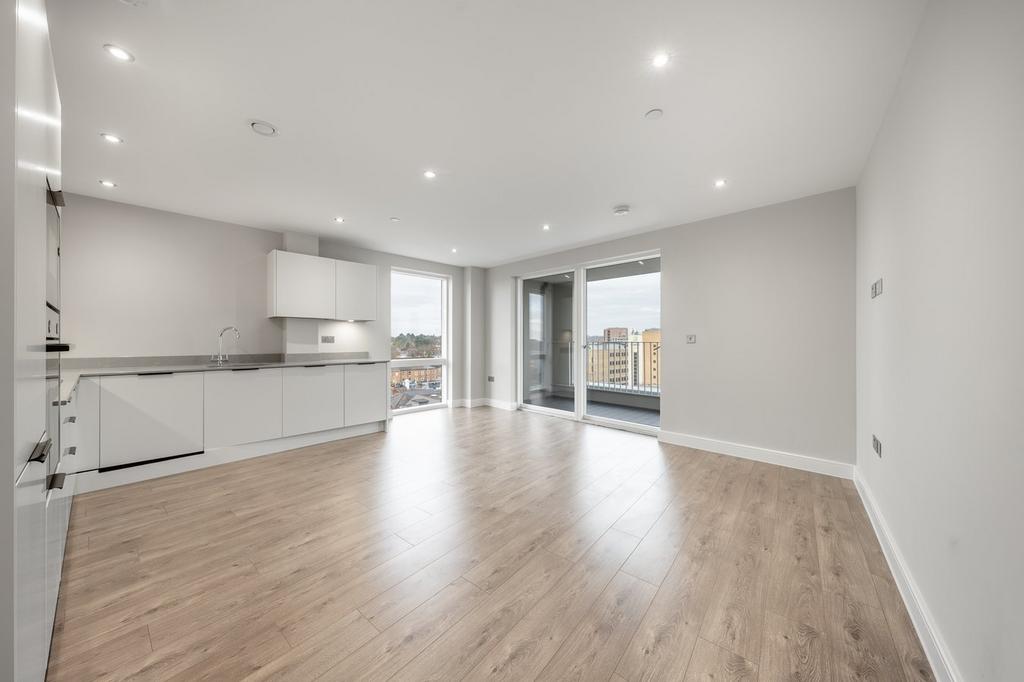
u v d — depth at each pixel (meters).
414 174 2.94
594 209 3.70
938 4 1.39
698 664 1.32
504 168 2.84
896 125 1.94
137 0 1.40
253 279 4.31
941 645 1.31
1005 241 1.01
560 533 2.22
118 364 3.49
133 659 1.33
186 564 1.90
